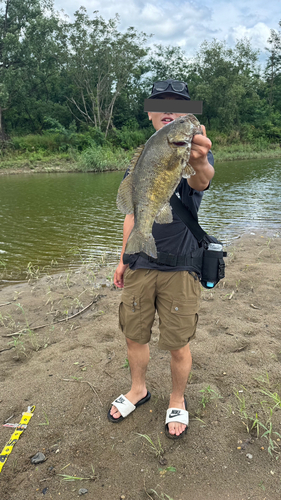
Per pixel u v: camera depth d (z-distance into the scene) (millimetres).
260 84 50938
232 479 1959
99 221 9094
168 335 2223
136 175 1877
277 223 8258
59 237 7727
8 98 37812
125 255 2301
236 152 34531
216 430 2303
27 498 1950
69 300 4570
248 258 5699
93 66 38375
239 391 2627
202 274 2283
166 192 1821
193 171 1725
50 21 36000
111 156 26766
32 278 5461
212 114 45438
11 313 4293
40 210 10641
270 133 43594
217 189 13602
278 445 2156
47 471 2102
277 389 2613
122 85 38875
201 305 4102
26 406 2627
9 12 36688
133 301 2289
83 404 2607
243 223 8367
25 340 3641
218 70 44469
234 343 3244
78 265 5977
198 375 2848
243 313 3820
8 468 2133
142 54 37500
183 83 2287
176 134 1691
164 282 2189
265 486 1904
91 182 17312
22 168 25656
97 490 1963
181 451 2166
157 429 2354
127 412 2439
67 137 32938
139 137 37094
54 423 2445
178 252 2178
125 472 2057
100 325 3787
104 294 4695
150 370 2945
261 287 4414
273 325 3514
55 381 2881
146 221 1890
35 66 38406
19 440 2324
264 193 12484
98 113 38000
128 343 2441
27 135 37125
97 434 2342
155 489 1937
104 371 2969
